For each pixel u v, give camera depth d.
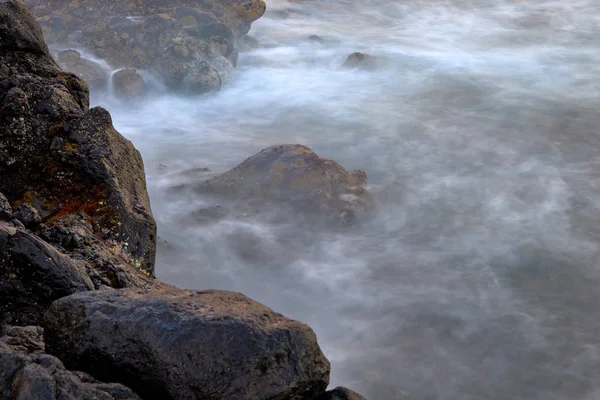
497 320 11.66
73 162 6.61
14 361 3.37
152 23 23.81
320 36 30.84
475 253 13.76
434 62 27.73
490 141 20.03
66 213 6.41
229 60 25.16
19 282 4.81
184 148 19.84
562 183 17.23
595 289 12.66
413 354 10.81
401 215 15.19
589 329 11.47
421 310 11.91
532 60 28.12
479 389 10.07
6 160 6.58
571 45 30.34
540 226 14.91
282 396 3.53
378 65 26.70
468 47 30.06
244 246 13.45
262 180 14.80
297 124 21.81
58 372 3.36
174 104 23.14
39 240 4.90
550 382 10.25
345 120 21.98
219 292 3.95
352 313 11.83
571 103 23.31
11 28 7.13
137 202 6.77
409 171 17.97
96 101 22.08
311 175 14.70
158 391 3.55
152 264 6.64
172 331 3.57
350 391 3.85
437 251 13.80
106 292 3.92
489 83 25.38
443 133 20.73
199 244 13.48
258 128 21.55
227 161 18.95
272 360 3.53
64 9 25.23
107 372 3.66
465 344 11.03
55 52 22.94
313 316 11.74
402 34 31.95
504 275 13.05
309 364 3.62
